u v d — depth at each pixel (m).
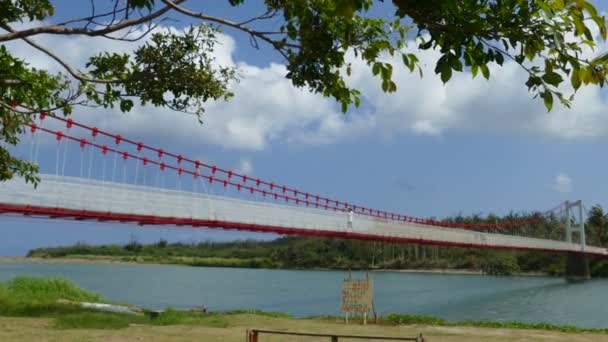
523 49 2.96
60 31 3.99
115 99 5.49
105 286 50.75
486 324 17.19
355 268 96.06
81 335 11.55
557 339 13.83
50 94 5.95
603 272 78.62
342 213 28.17
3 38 3.91
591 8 2.54
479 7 2.97
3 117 5.70
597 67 2.80
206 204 20.25
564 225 86.62
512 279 69.75
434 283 59.72
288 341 12.30
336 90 4.64
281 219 23.92
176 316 16.28
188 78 5.41
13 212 14.94
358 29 4.27
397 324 16.89
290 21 4.31
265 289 48.12
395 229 33.19
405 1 2.90
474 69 3.17
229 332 13.38
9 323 12.98
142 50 5.32
